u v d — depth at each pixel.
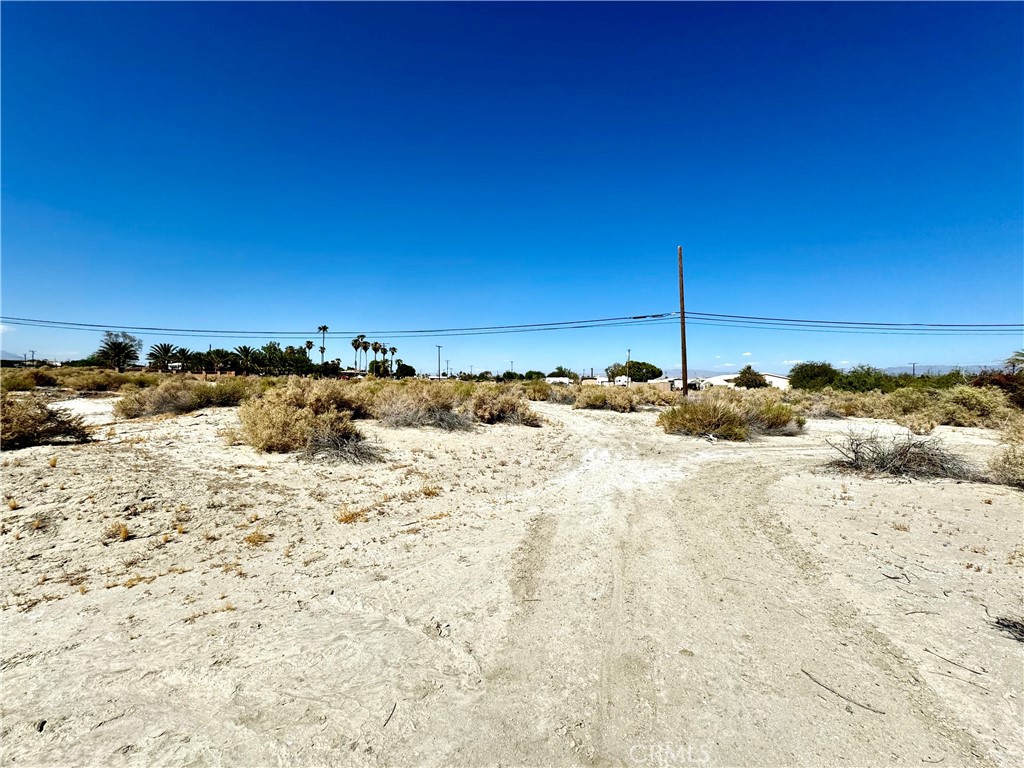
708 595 4.57
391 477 9.01
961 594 4.57
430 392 17.14
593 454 12.45
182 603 4.26
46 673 3.25
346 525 6.46
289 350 80.62
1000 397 19.69
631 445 13.97
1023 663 3.46
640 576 5.00
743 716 2.93
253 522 6.33
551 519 7.02
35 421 9.41
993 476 9.55
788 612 4.24
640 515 7.23
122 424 12.75
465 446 12.42
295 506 7.05
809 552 5.68
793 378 50.00
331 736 2.74
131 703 2.98
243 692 3.11
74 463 8.02
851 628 3.97
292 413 11.11
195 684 3.17
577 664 3.46
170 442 10.34
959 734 2.78
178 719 2.86
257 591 4.54
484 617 4.14
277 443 10.08
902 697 3.10
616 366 82.38
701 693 3.15
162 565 5.00
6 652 3.47
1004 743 2.71
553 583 4.83
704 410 16.25
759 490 8.82
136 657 3.45
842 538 6.18
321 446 10.31
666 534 6.35
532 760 2.60
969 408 19.36
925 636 3.83
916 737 2.76
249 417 11.28
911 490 8.76
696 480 9.66
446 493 8.28
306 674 3.30
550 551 5.72
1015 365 24.25
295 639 3.74
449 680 3.27
